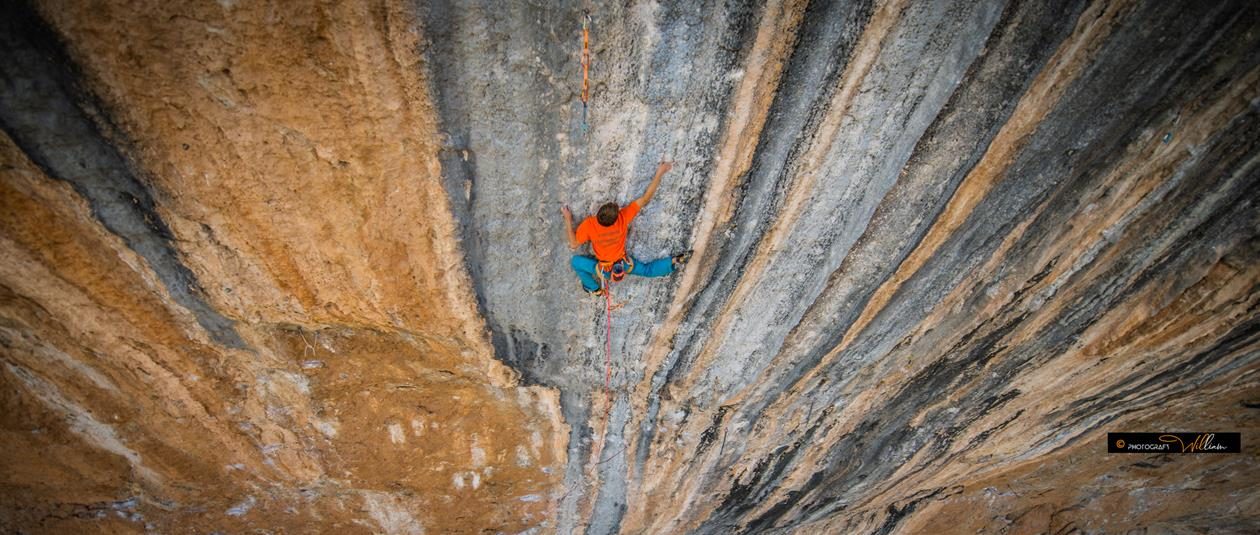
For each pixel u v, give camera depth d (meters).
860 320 6.05
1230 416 8.96
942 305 6.03
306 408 6.62
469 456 7.56
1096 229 5.45
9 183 4.02
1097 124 4.59
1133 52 4.16
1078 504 11.79
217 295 5.18
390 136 4.13
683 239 5.10
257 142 4.06
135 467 6.99
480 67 3.85
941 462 9.11
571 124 4.23
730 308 5.84
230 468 7.24
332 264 4.97
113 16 3.33
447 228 4.79
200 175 4.21
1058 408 8.06
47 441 6.46
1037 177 4.92
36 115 3.67
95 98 3.68
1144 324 6.34
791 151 4.54
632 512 9.04
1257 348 6.99
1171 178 5.05
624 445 7.67
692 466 8.18
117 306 5.10
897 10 3.81
